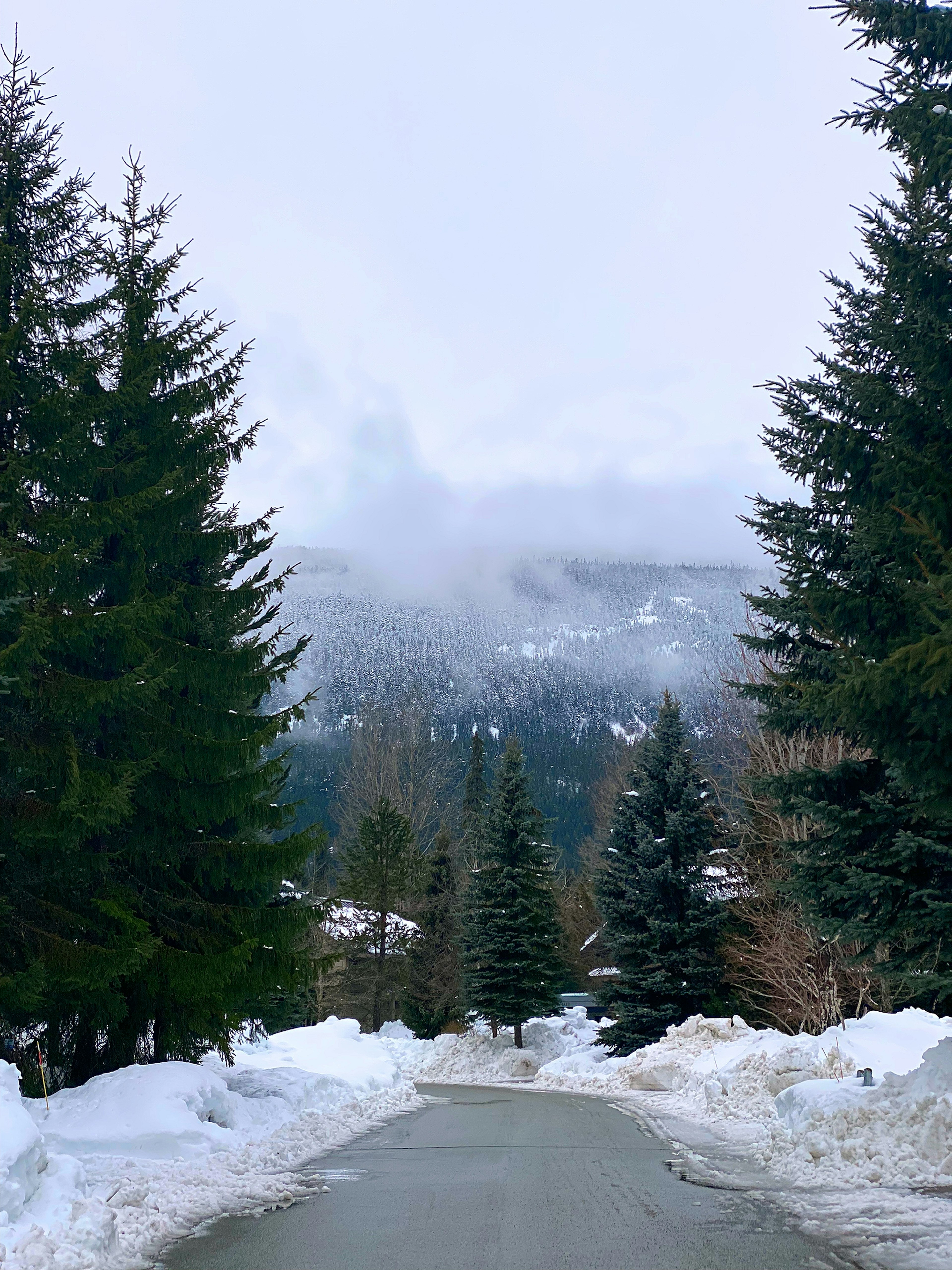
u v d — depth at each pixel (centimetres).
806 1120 1200
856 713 887
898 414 1134
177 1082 1272
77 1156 1036
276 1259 659
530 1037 4284
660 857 3503
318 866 6088
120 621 1288
